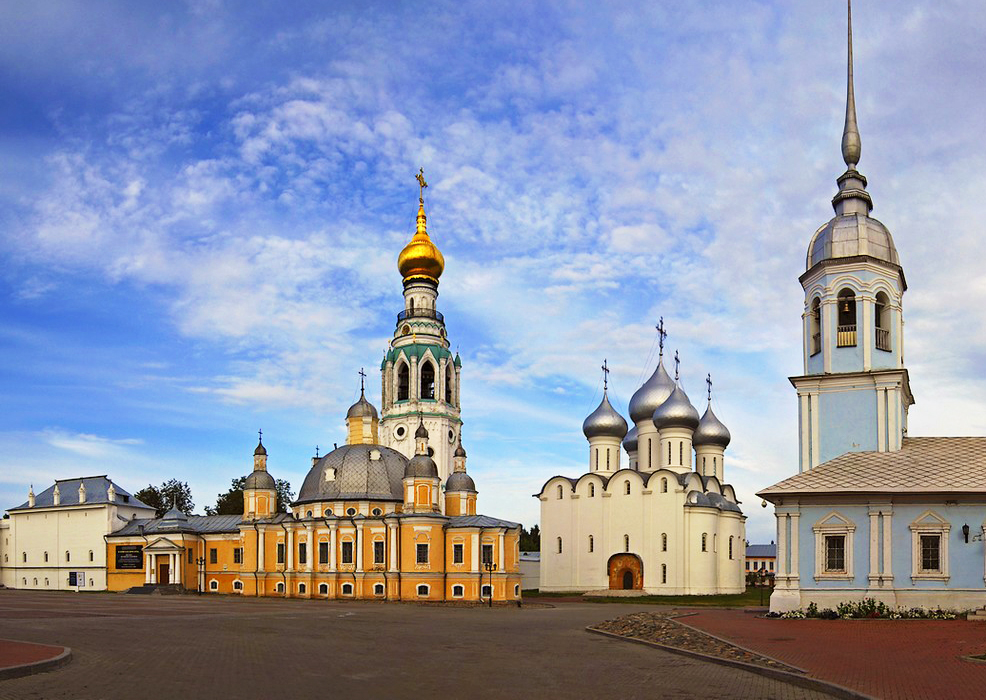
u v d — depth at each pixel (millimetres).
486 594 86500
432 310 117438
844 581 48000
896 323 54344
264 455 105000
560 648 34562
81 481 119875
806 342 55812
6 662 25234
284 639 37031
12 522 122312
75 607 62094
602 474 108688
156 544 105750
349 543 91375
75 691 21812
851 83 59031
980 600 45719
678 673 26766
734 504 104500
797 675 24844
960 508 46875
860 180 57844
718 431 110000
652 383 109438
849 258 54062
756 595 96312
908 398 57125
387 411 113438
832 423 53375
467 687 23578
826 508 49000
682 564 96125
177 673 25453
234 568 105125
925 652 30359
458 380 117750
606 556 100312
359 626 45906
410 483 90625
